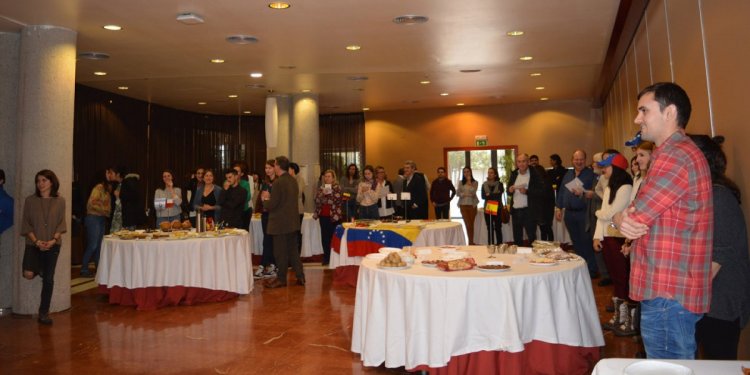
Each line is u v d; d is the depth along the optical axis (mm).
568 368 3396
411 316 3305
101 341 4586
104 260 5992
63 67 5684
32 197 5094
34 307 5523
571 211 6320
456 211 14102
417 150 14180
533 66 8391
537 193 7879
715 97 3422
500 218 9688
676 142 1909
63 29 5707
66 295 5723
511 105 13625
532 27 6109
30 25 5578
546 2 5254
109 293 6012
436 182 10672
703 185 1842
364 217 8031
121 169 8836
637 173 4492
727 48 3164
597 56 7746
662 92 1935
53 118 5570
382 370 3738
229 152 13945
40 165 5504
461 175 13930
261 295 6348
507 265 3457
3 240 5766
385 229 6469
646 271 1911
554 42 6812
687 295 1834
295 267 6914
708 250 1855
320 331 4785
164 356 4164
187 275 5828
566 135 13266
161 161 12250
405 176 9555
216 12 5367
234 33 6141
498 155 13742
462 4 5258
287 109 11203
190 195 9977
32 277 5078
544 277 3324
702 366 1552
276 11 5363
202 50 6930
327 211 8289
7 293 5770
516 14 5613
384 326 3549
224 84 9844
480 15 5613
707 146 2619
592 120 13109
